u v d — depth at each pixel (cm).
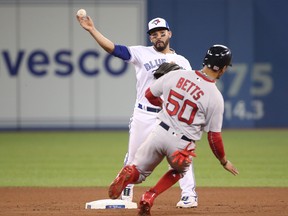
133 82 8106
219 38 8144
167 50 3130
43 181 4400
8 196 3656
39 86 8062
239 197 3603
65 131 8112
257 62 8219
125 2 8050
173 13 8106
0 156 5788
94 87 8106
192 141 2611
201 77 2611
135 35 8056
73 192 3838
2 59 8012
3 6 7981
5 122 8081
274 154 5866
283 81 8256
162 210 3047
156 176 4688
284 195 3678
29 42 8019
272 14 8194
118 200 3106
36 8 8012
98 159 5594
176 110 2595
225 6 8150
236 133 7812
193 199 3133
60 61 8062
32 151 6147
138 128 3069
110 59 8094
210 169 5025
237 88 8200
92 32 2927
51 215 2833
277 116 8294
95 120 8150
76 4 8031
